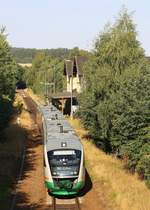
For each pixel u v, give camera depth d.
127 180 25.94
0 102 36.69
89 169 29.22
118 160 32.81
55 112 46.84
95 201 22.52
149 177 24.50
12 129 47.84
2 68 37.72
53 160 23.80
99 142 37.00
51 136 27.58
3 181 26.64
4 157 33.78
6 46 39.53
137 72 29.14
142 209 19.59
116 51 35.16
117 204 21.02
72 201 22.89
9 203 22.27
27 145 40.53
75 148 24.38
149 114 27.30
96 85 34.59
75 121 55.09
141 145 26.83
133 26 36.03
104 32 36.81
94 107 35.22
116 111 28.80
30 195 24.03
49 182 23.61
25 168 30.62
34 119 62.53
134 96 27.42
